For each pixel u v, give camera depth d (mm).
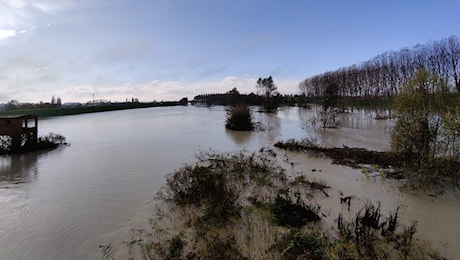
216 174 5531
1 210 5113
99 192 6004
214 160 8219
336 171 7402
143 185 6418
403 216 4707
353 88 36500
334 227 4262
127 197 5688
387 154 8555
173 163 8555
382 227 4035
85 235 4195
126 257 3625
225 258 3371
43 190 6180
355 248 3482
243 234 4066
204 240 3855
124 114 38281
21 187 6398
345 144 11672
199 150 10602
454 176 5816
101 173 7500
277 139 13289
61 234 4238
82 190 6156
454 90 7000
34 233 4277
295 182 6297
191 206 5012
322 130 16484
